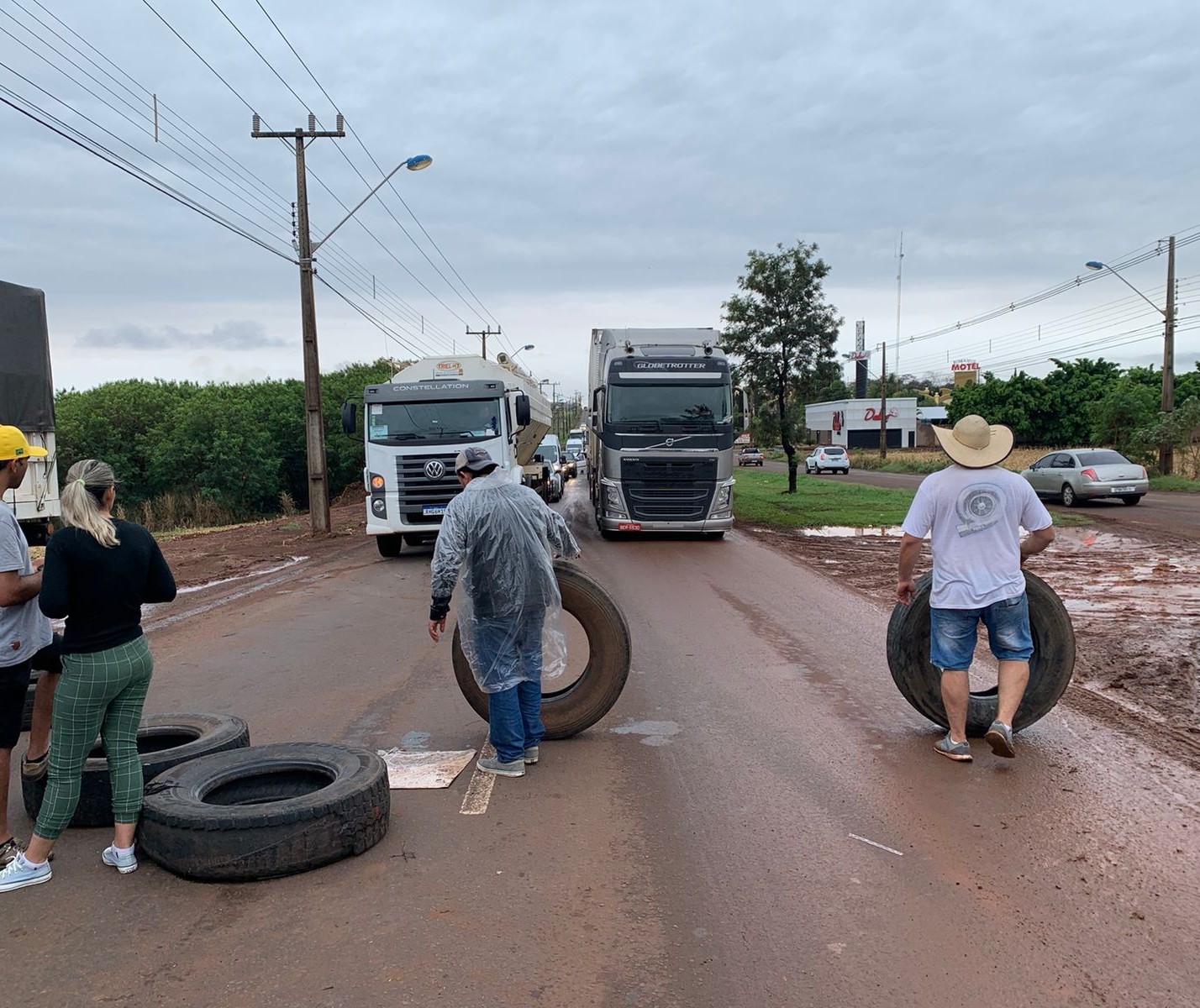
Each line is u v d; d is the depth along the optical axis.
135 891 4.03
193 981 3.32
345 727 6.34
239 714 6.68
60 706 4.01
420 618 10.54
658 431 18.02
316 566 15.58
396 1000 3.18
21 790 5.36
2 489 4.12
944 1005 3.13
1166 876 4.04
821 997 3.17
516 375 21.81
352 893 3.97
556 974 3.32
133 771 4.22
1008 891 3.92
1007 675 5.41
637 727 6.29
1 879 4.04
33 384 13.79
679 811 4.83
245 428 38.88
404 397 15.45
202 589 13.06
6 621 4.13
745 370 28.30
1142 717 6.41
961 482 5.40
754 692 7.10
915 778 5.25
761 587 12.50
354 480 46.91
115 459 37.88
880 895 3.90
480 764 5.46
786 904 3.83
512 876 4.11
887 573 13.97
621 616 5.92
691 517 18.14
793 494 30.81
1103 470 24.23
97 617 4.00
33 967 3.43
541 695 6.04
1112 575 13.05
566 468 43.38
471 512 5.26
